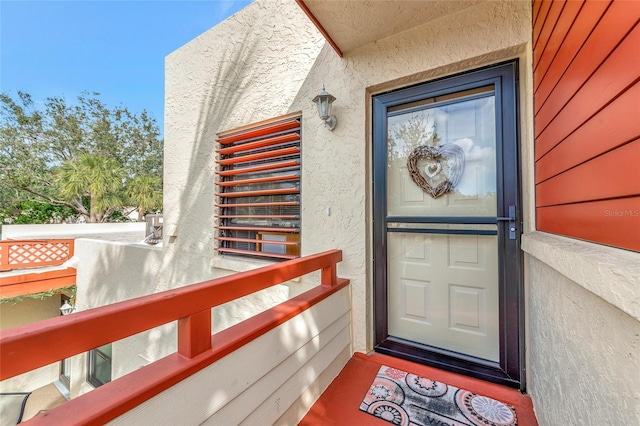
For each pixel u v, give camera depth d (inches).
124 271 187.9
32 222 567.5
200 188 146.9
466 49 80.7
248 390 52.3
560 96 51.7
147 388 36.5
